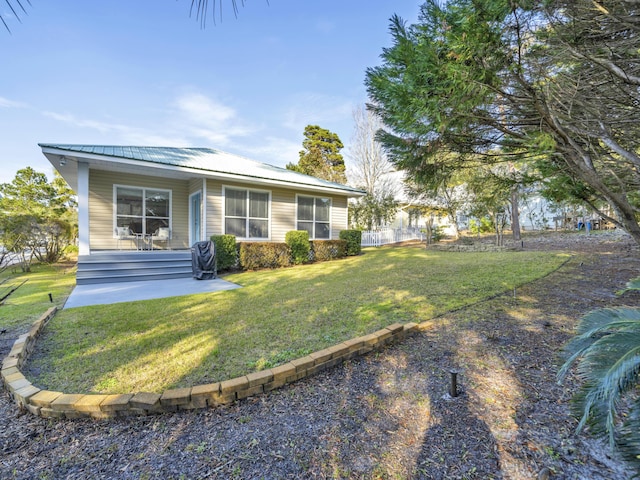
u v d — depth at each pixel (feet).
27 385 7.02
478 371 7.78
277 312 13.61
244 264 28.17
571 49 7.22
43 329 11.70
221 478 4.79
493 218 39.78
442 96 6.57
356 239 38.24
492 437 5.44
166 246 32.22
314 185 33.63
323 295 16.62
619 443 3.92
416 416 6.15
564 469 4.66
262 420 6.17
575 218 50.42
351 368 8.24
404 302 14.38
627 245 30.48
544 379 7.19
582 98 7.84
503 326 10.82
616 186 10.83
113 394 6.95
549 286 16.46
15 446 5.59
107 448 5.51
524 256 28.71
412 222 74.95
